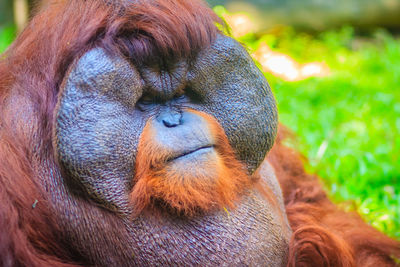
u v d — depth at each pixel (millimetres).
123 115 3271
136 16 3275
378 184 3947
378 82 6168
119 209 3279
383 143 4328
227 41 3324
